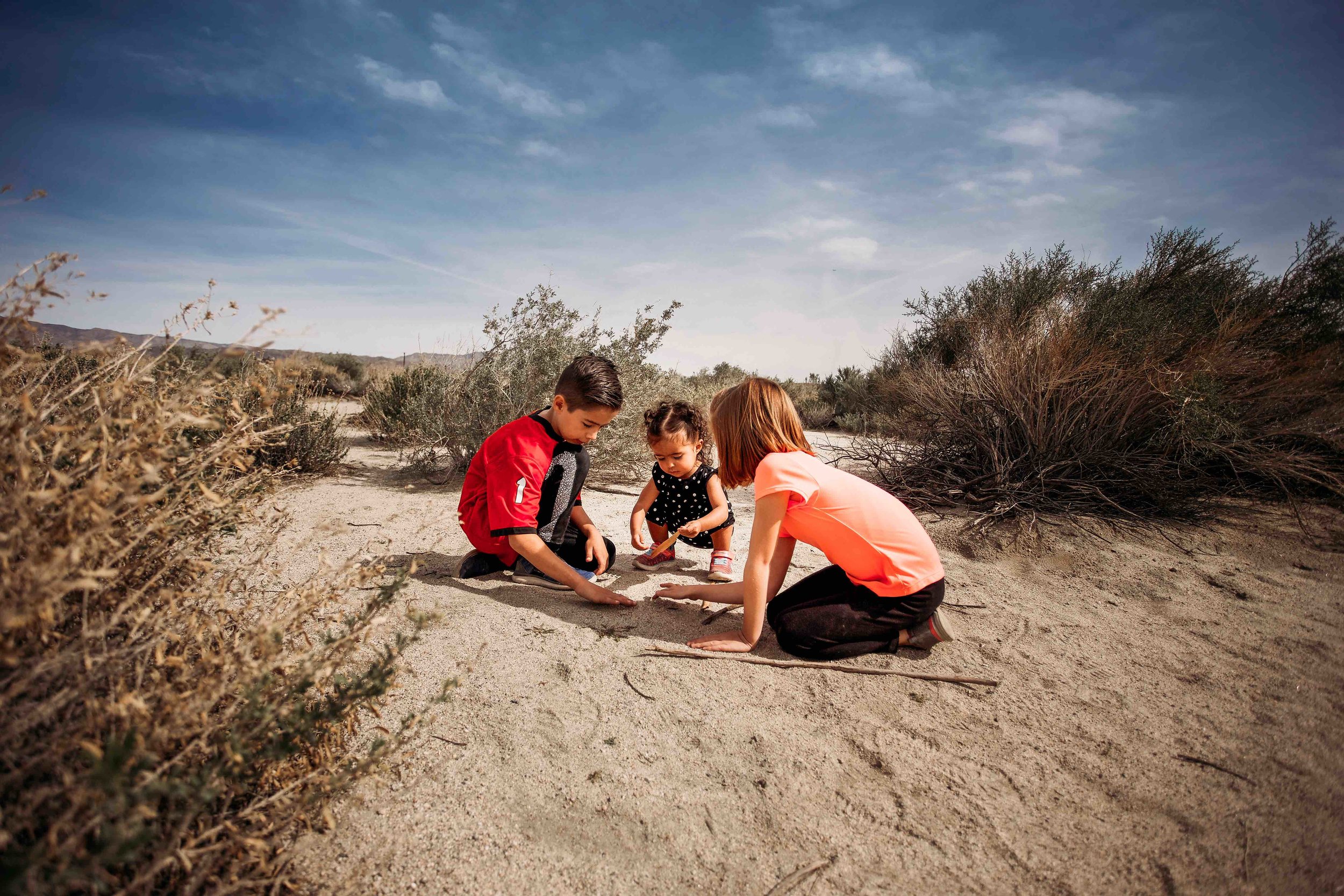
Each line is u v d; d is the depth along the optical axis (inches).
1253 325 183.3
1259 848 55.0
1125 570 127.6
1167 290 226.5
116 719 38.1
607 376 101.9
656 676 82.2
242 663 42.4
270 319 41.8
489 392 200.5
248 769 42.7
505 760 64.6
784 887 51.1
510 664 83.0
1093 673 86.0
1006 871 53.0
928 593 86.6
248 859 42.3
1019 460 173.2
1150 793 62.2
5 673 38.7
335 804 56.0
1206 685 83.0
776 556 102.0
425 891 49.0
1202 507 159.2
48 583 34.4
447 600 102.2
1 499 38.0
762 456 93.0
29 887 28.0
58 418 48.4
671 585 108.0
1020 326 206.7
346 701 47.0
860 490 87.5
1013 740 70.8
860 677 84.0
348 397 406.3
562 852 53.8
